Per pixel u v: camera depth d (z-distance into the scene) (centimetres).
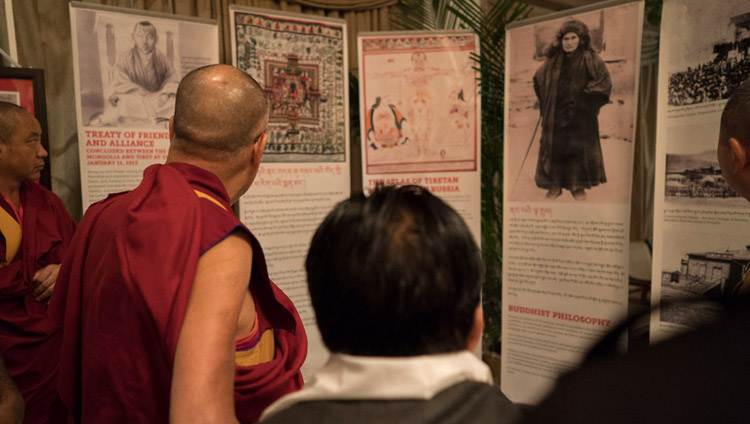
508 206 294
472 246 59
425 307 54
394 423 50
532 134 284
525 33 283
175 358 95
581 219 269
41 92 269
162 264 101
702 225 221
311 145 315
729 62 211
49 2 292
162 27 276
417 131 317
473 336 63
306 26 310
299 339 138
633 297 381
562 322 276
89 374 108
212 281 102
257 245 115
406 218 58
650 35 371
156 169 124
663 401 33
